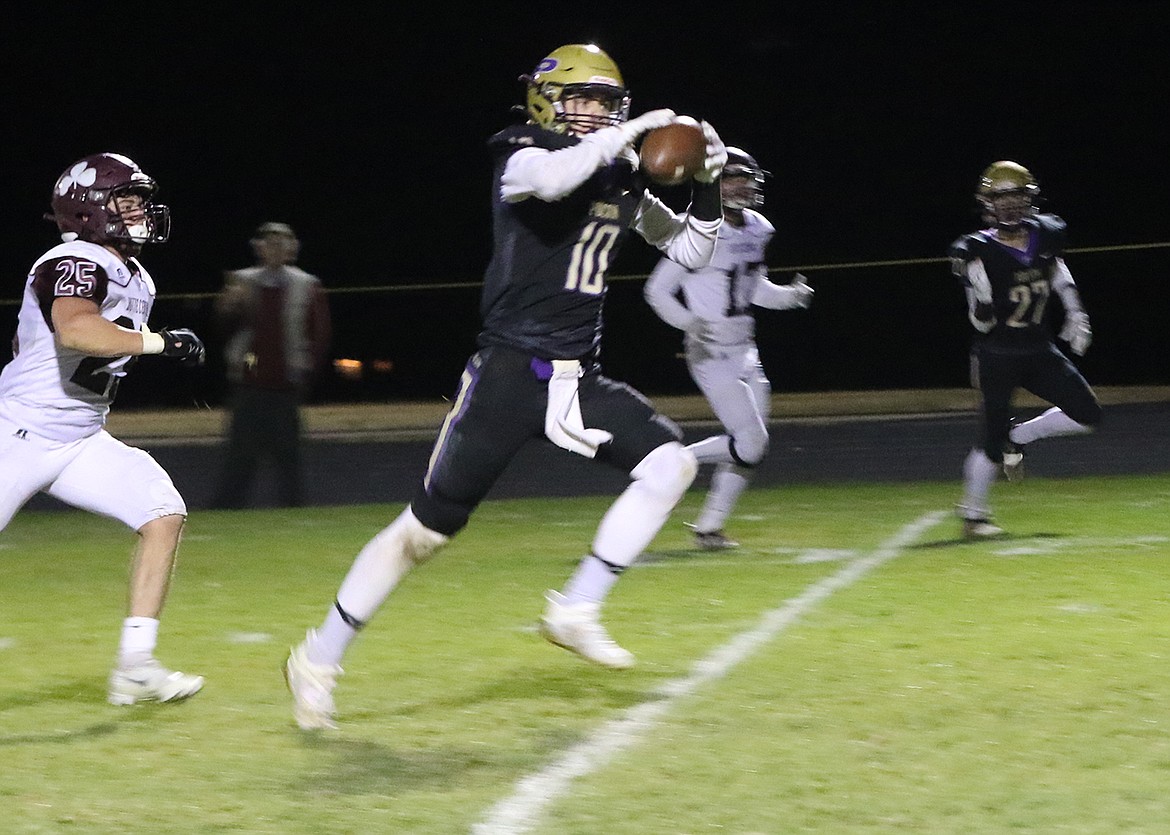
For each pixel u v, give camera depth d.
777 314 42.94
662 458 8.49
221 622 10.98
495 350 8.25
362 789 6.98
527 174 7.75
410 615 11.14
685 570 13.09
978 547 13.93
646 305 42.06
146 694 8.55
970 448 25.19
